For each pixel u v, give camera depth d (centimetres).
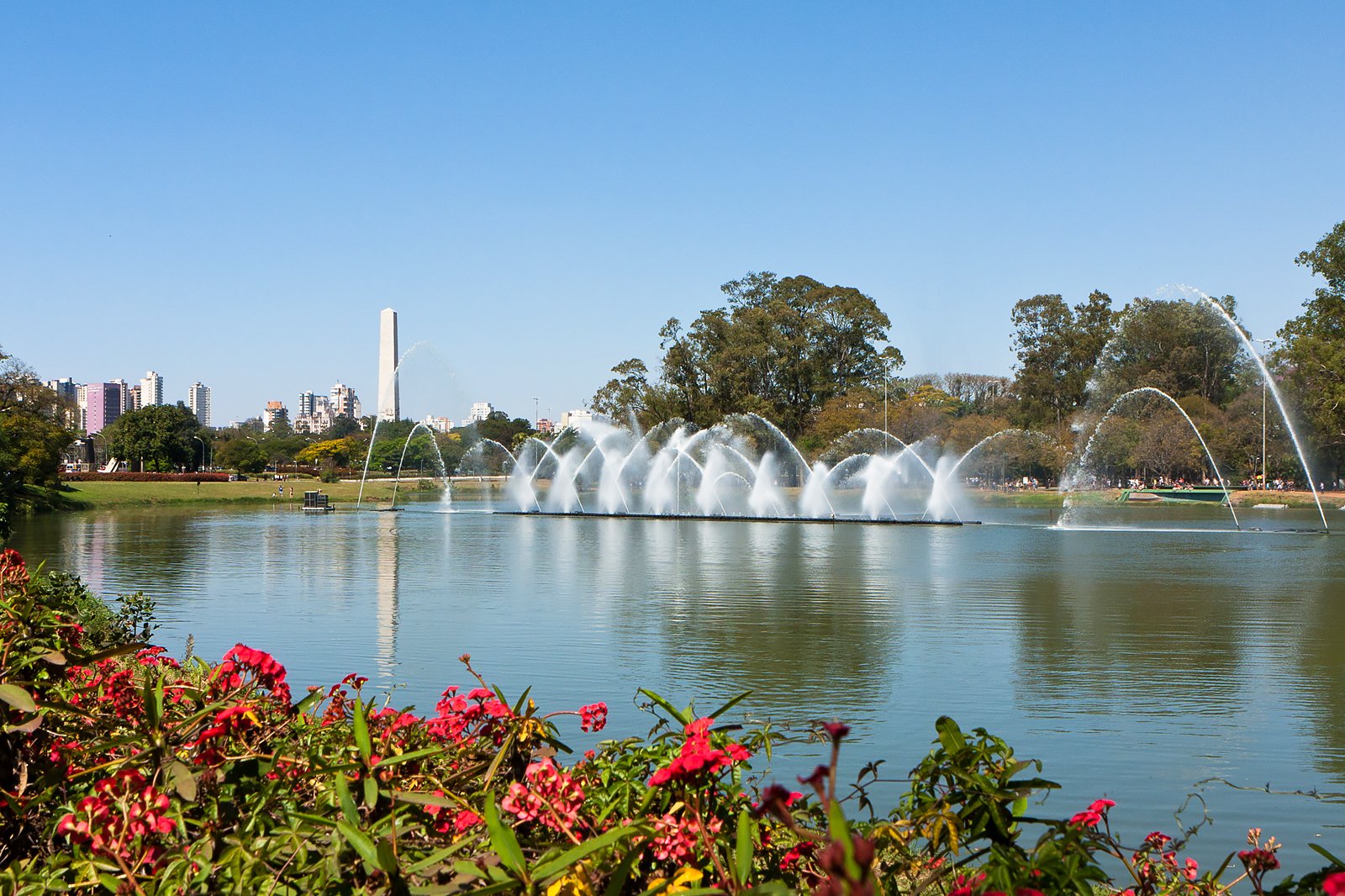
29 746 462
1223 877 754
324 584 2533
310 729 504
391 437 13500
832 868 232
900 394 10669
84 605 1490
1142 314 9994
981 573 2808
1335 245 6975
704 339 9425
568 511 6681
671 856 356
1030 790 405
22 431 6291
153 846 384
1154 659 1586
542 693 1345
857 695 1342
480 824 390
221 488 8912
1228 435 8438
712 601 2227
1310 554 3447
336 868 353
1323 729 1180
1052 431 9862
